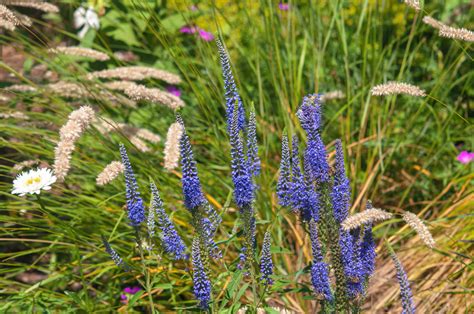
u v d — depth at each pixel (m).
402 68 1.84
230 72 1.30
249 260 1.30
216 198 1.77
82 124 1.41
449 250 1.55
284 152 1.30
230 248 1.68
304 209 1.31
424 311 1.57
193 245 1.24
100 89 1.87
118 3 2.20
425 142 1.94
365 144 1.87
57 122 1.77
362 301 1.31
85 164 1.69
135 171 1.74
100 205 1.67
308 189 1.30
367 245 1.28
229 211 1.77
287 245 1.70
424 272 1.64
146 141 1.85
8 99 1.84
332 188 1.29
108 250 1.34
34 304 1.50
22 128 1.72
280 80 1.92
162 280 1.54
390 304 1.61
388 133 1.87
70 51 1.78
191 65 1.78
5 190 1.65
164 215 1.29
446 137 1.93
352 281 1.28
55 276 1.56
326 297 1.29
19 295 1.52
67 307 1.52
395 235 1.70
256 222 1.35
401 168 1.90
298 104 1.81
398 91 1.38
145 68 1.77
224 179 1.79
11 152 1.90
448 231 1.69
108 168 1.38
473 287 1.57
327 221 1.29
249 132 1.32
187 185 1.25
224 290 1.50
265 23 1.85
